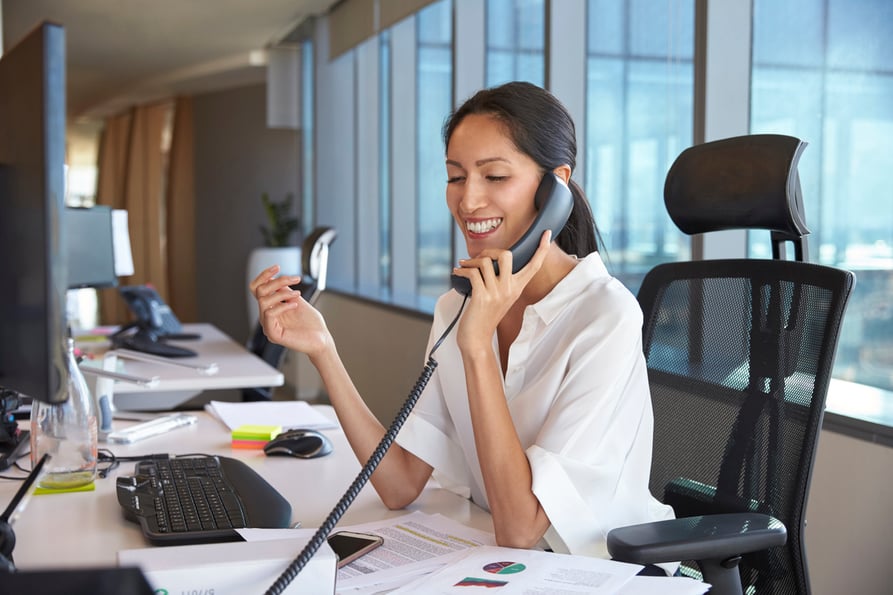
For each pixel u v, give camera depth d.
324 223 7.54
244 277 10.17
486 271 1.27
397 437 1.52
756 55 2.89
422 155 5.82
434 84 5.58
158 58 9.07
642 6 3.40
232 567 0.94
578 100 3.83
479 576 1.10
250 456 1.84
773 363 1.46
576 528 1.25
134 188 12.20
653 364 1.65
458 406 1.52
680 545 1.13
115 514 1.41
